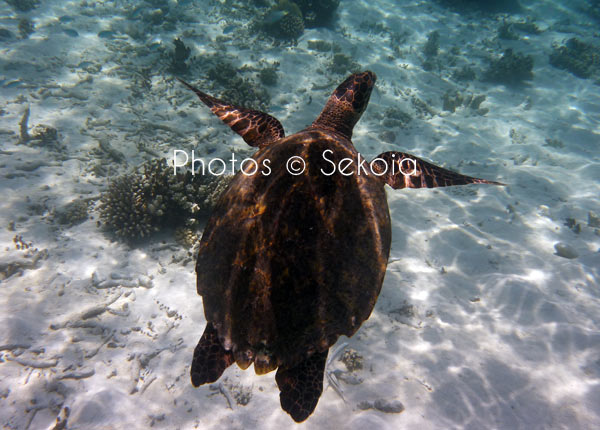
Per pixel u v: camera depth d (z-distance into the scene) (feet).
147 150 30.32
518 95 53.26
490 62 59.36
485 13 76.74
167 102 37.35
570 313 20.95
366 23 61.93
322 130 9.24
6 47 39.93
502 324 20.59
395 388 16.97
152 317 19.03
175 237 23.24
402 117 42.93
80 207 24.26
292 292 6.75
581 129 45.68
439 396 16.69
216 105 11.98
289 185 7.34
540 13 79.41
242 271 7.01
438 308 21.61
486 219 29.76
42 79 37.06
